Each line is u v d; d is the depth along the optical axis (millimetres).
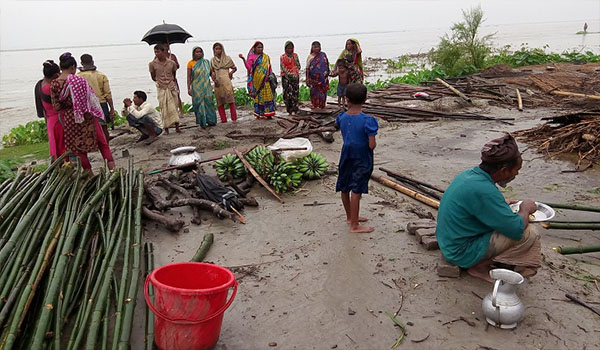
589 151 7512
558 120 8836
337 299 4000
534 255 3992
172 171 7199
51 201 4855
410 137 9664
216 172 7410
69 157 6633
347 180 5113
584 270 4363
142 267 4562
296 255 4762
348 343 3465
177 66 10703
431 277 4266
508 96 13234
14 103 19484
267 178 6590
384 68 28953
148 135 9742
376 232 5191
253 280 4344
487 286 4102
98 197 5086
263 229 5410
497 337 3463
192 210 6008
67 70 6469
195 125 11469
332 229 5316
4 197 5148
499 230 3865
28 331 3396
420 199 6074
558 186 6551
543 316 3674
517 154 3895
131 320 3436
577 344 3363
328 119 10805
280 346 3457
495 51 25734
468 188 3928
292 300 4012
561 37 57875
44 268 3875
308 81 11750
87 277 4039
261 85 11305
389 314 3770
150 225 5578
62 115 6438
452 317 3707
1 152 10273
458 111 12172
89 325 3482
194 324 3131
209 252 4902
